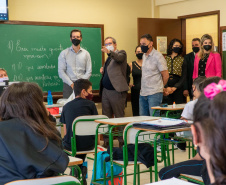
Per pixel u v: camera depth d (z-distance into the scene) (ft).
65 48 20.53
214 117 2.62
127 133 9.71
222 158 2.57
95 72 21.56
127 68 19.99
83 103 11.64
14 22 19.03
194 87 11.16
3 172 4.97
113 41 18.25
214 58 18.93
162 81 17.40
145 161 9.64
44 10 20.08
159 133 8.91
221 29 20.66
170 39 22.84
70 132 11.45
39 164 5.00
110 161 10.19
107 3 22.21
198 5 21.89
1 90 13.35
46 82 20.12
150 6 24.00
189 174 7.76
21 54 19.34
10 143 4.99
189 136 10.63
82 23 21.04
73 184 5.21
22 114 5.28
